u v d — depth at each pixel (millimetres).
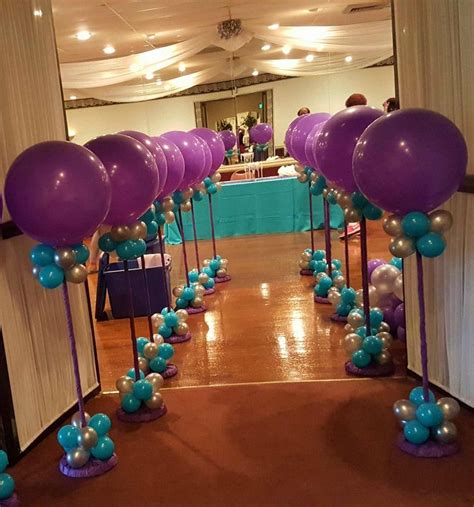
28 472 2330
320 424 2488
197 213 7672
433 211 2055
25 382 2502
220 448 2367
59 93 2809
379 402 2639
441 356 2596
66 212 1914
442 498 1912
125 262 2688
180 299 4477
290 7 8211
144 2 6883
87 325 3025
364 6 8422
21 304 2488
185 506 2006
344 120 2707
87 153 2023
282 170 8008
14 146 2426
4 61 2393
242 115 13195
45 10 2703
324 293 4430
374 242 6457
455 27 2201
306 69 10906
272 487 2062
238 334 3820
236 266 5945
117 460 2338
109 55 10047
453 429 2160
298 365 3186
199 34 9211
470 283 2295
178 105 13469
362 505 1916
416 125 1896
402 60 2590
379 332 3125
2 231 2312
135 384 2689
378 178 1939
